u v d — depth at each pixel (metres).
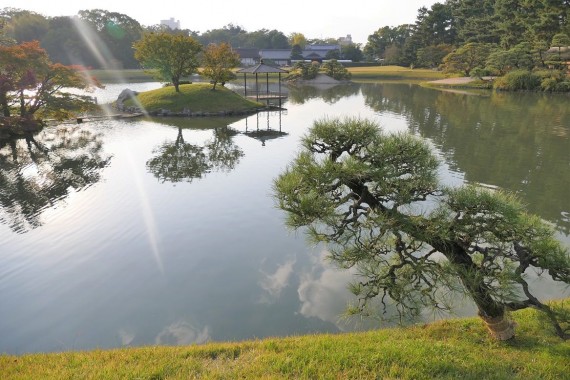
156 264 11.22
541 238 5.67
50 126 32.66
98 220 14.30
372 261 6.02
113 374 5.05
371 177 5.60
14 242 12.53
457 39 88.31
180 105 40.88
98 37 96.88
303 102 49.12
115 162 22.44
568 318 5.61
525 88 55.19
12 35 83.00
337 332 8.26
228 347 6.21
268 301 9.43
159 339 8.16
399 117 36.34
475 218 5.73
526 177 18.50
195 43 44.16
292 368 5.26
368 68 99.62
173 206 15.64
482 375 5.16
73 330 8.48
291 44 148.75
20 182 18.69
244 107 41.56
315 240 5.82
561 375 5.21
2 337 8.27
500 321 6.25
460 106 42.88
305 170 5.63
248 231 13.34
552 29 56.44
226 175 19.78
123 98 44.88
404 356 5.61
